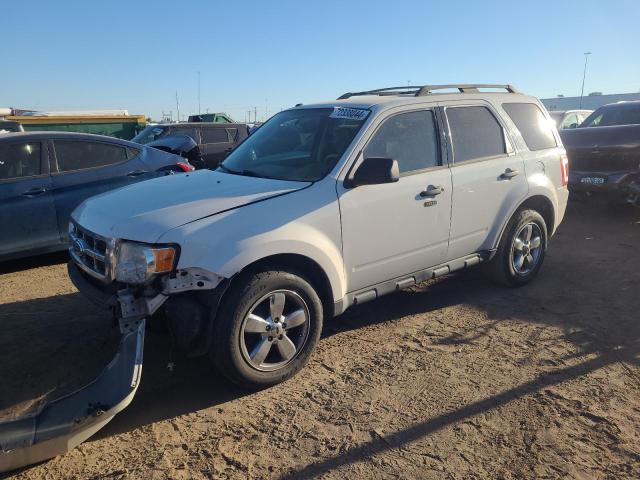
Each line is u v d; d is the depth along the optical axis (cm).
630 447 311
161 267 333
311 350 391
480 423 333
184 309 336
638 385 377
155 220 349
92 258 380
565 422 334
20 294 555
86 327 467
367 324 484
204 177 443
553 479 285
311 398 362
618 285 580
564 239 786
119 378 317
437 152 473
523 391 369
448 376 390
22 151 634
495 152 523
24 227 625
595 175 840
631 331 464
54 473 290
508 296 550
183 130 1391
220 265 339
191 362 414
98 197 432
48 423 291
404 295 557
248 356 360
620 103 1048
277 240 359
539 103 595
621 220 901
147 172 720
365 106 448
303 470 292
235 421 338
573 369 399
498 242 534
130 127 1888
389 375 392
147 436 323
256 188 392
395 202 430
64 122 1775
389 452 306
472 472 290
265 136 496
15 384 375
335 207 395
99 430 329
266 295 361
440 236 472
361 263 418
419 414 343
